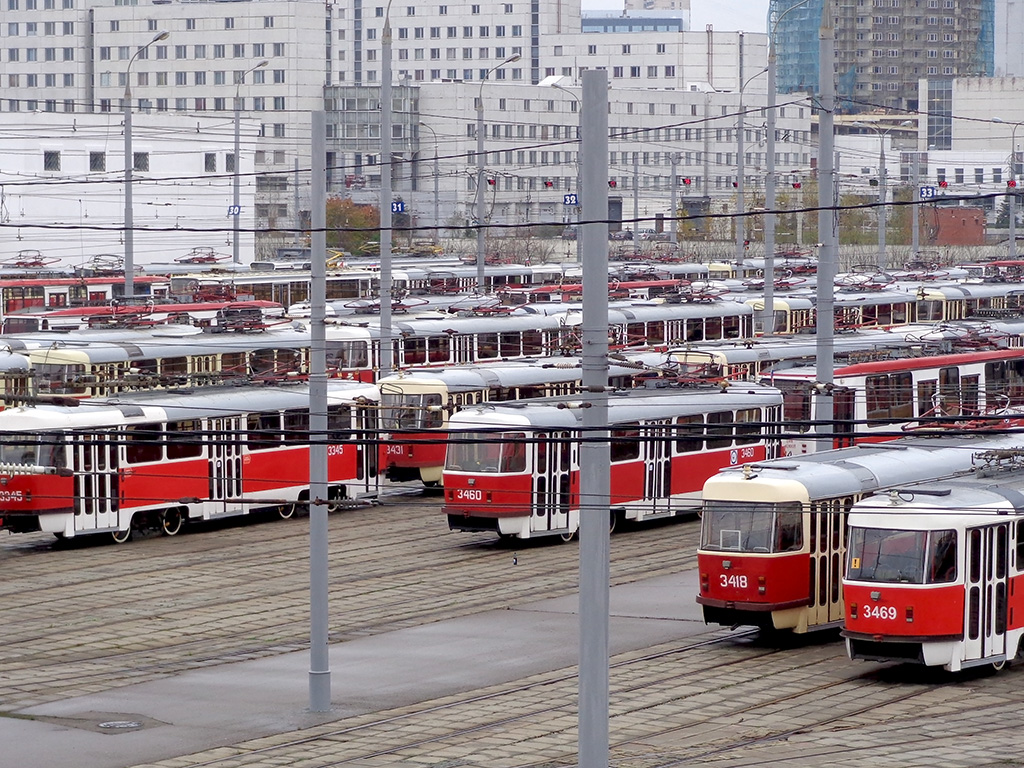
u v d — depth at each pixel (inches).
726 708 1974.7
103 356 3875.5
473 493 3063.5
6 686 2117.4
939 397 3939.5
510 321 4813.0
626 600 2645.2
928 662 2055.9
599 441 1461.6
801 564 2285.9
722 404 3412.9
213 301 5354.3
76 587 2780.5
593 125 1448.1
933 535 2060.8
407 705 2011.6
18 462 3068.4
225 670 2207.2
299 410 3508.9
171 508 3292.3
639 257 7411.4
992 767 1664.6
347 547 3164.4
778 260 7810.0
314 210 2101.4
